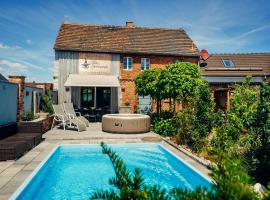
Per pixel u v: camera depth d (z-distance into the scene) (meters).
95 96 27.83
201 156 10.88
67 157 12.59
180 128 14.08
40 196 8.08
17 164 9.62
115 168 3.04
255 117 8.75
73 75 26.72
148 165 11.51
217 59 33.19
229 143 9.04
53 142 14.16
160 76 17.52
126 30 31.39
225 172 2.78
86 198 7.90
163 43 30.14
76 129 18.81
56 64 26.86
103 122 17.95
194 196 2.63
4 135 12.32
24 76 19.61
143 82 21.38
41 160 10.20
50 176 10.03
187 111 13.80
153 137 15.84
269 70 31.20
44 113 24.69
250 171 7.81
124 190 2.71
